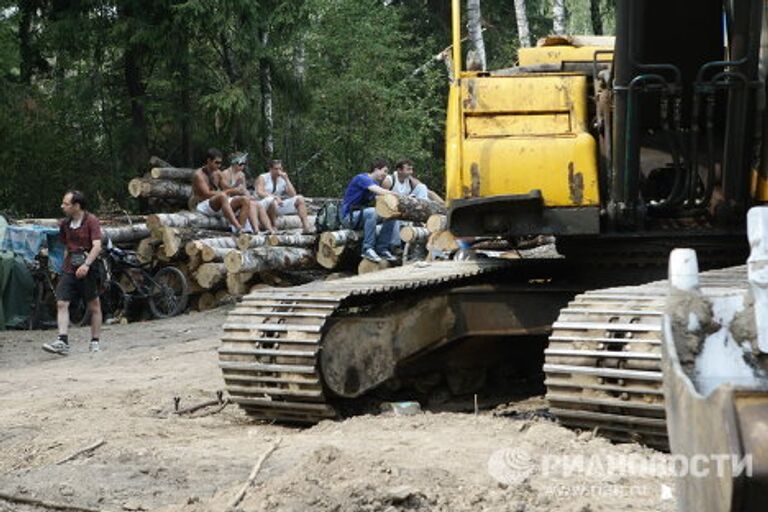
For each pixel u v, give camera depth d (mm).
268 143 28500
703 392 4934
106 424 10203
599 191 9891
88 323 21047
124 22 26141
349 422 9797
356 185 20469
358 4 32906
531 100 10023
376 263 20438
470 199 9914
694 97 9531
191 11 25641
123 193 28109
